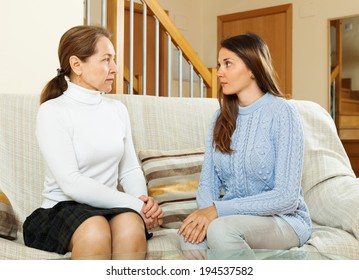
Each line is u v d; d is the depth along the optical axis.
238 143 1.73
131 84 3.38
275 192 1.61
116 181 1.84
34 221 1.66
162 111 2.28
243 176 1.72
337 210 1.84
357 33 5.96
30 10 2.69
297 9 5.95
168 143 2.25
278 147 1.66
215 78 4.01
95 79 1.78
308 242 1.66
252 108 1.75
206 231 1.55
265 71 1.74
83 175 1.65
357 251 1.66
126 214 1.58
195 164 2.16
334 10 5.65
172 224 1.96
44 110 1.71
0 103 2.07
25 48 2.68
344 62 6.05
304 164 2.15
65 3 2.85
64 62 1.80
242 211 1.60
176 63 6.06
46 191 1.75
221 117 1.79
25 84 2.69
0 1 2.57
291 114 1.68
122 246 1.50
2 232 1.74
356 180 2.03
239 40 1.76
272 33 6.20
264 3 6.24
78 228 1.48
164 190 2.04
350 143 5.75
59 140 1.67
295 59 5.99
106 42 1.80
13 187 1.97
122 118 1.91
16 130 2.04
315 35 5.81
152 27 6.04
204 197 1.75
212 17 6.75
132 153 1.91
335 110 5.88
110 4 3.20
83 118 1.74
